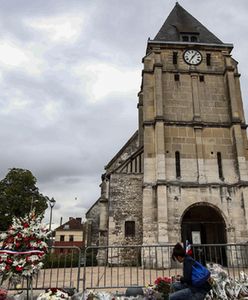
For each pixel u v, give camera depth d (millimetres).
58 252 10625
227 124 21578
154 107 21797
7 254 7434
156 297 7816
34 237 7734
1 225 28562
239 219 19109
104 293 7914
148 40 23578
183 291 5359
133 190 22562
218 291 7992
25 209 29469
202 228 21656
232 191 19766
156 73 22109
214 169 20500
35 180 32125
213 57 23578
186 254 5633
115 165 29766
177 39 24484
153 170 20297
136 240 21391
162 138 20438
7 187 30562
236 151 20500
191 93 22375
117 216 21922
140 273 15273
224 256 19141
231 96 21891
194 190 19625
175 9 28469
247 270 15867
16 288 8523
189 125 21344
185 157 20641
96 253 22047
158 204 18859
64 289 8422
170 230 18734
